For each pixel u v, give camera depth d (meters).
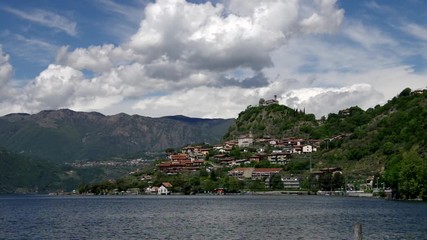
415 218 141.00
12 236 111.25
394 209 179.62
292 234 108.19
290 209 193.00
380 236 102.38
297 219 145.38
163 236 107.94
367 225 124.19
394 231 110.44
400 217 145.12
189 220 147.62
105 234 112.81
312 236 104.50
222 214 170.38
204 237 105.19
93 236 109.56
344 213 166.38
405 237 100.50
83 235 111.50
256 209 195.12
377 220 137.25
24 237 109.25
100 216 171.38
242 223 134.62
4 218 165.88
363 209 184.38
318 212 173.88
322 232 111.12
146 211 195.12
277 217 154.12
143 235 110.12
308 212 174.38
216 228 122.44
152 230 119.88
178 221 144.62
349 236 103.69
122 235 110.56
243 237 104.31
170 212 186.50
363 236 102.81
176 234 110.94
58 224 139.75
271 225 128.00
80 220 154.00
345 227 120.50
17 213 195.25
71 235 111.81
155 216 166.88
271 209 194.38
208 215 166.75
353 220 138.75
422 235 103.31
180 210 197.50
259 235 107.19
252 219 147.25
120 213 186.38
